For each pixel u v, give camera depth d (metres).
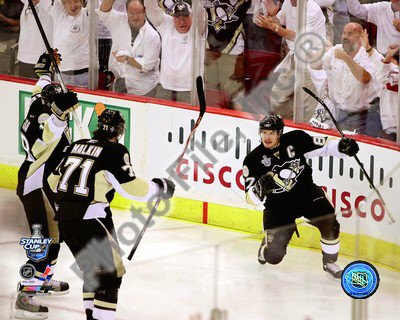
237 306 12.98
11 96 30.14
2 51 30.62
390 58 23.34
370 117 24.11
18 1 29.83
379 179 23.23
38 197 20.80
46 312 18.69
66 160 18.53
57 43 29.30
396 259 19.20
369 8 23.44
